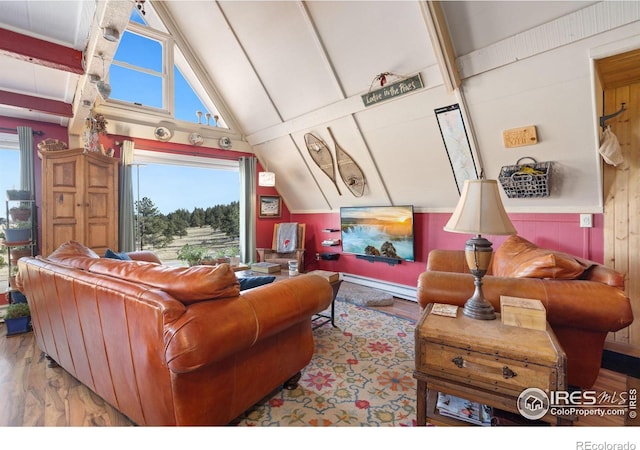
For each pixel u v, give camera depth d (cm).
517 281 167
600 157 238
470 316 151
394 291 417
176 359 117
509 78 240
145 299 130
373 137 359
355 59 312
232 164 504
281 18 323
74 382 208
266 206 539
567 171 258
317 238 531
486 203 151
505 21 224
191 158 459
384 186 399
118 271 159
